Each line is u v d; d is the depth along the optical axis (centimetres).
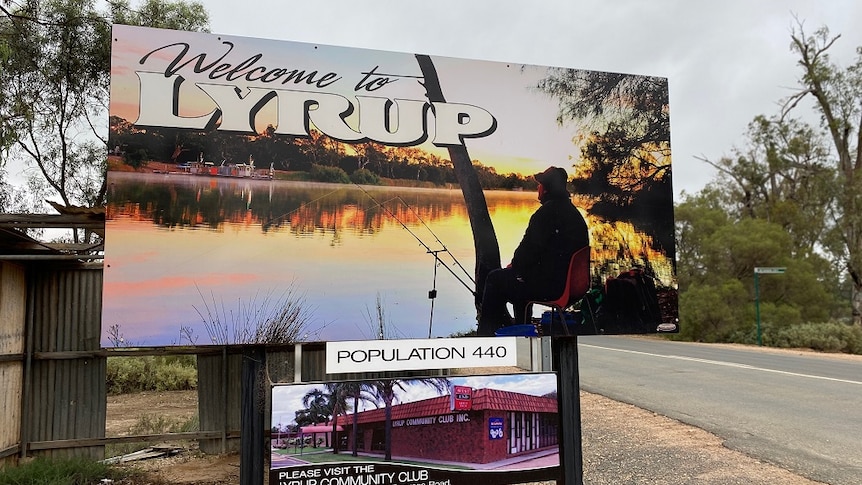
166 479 572
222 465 616
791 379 1321
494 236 468
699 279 3428
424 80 466
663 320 495
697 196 4012
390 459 420
